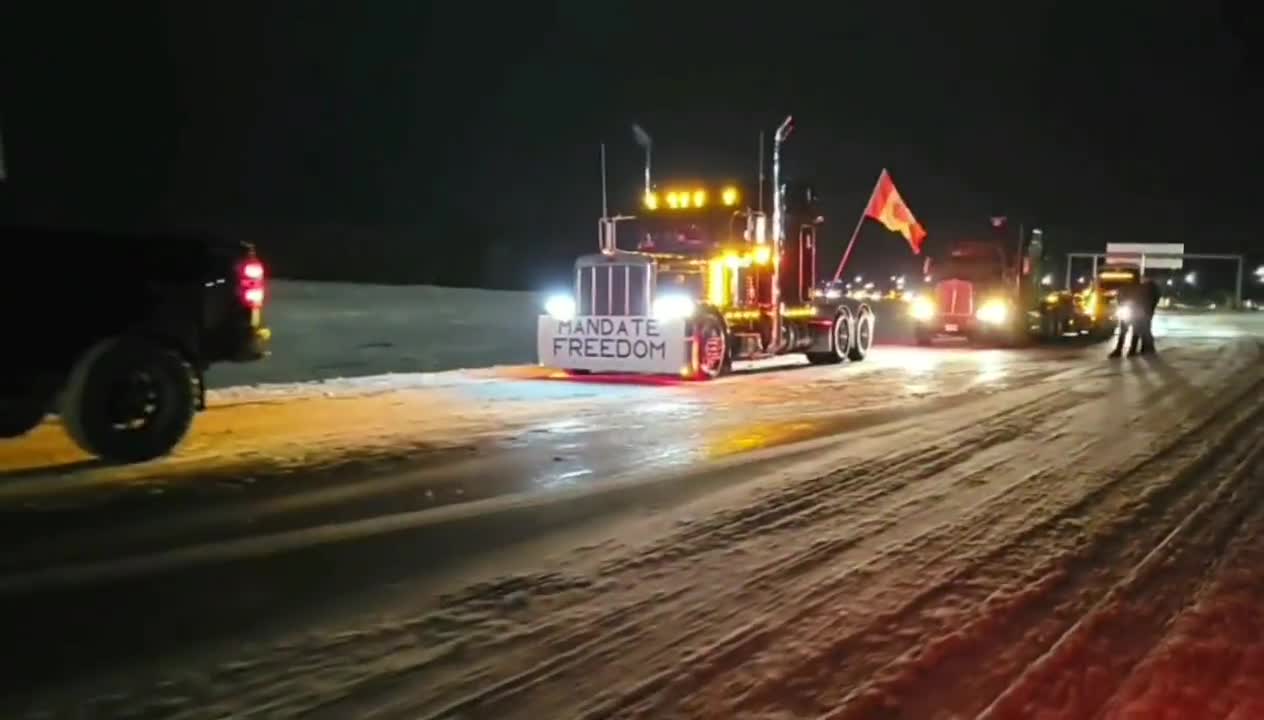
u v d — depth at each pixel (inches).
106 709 179.0
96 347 366.3
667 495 333.7
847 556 268.5
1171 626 221.0
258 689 187.0
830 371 777.6
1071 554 272.2
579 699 183.6
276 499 322.7
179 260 385.4
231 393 576.1
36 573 249.1
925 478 364.5
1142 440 448.5
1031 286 1160.2
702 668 197.0
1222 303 3321.9
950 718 177.2
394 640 209.9
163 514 302.8
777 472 371.9
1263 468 388.5
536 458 392.8
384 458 388.5
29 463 373.7
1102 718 177.6
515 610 227.3
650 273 671.1
